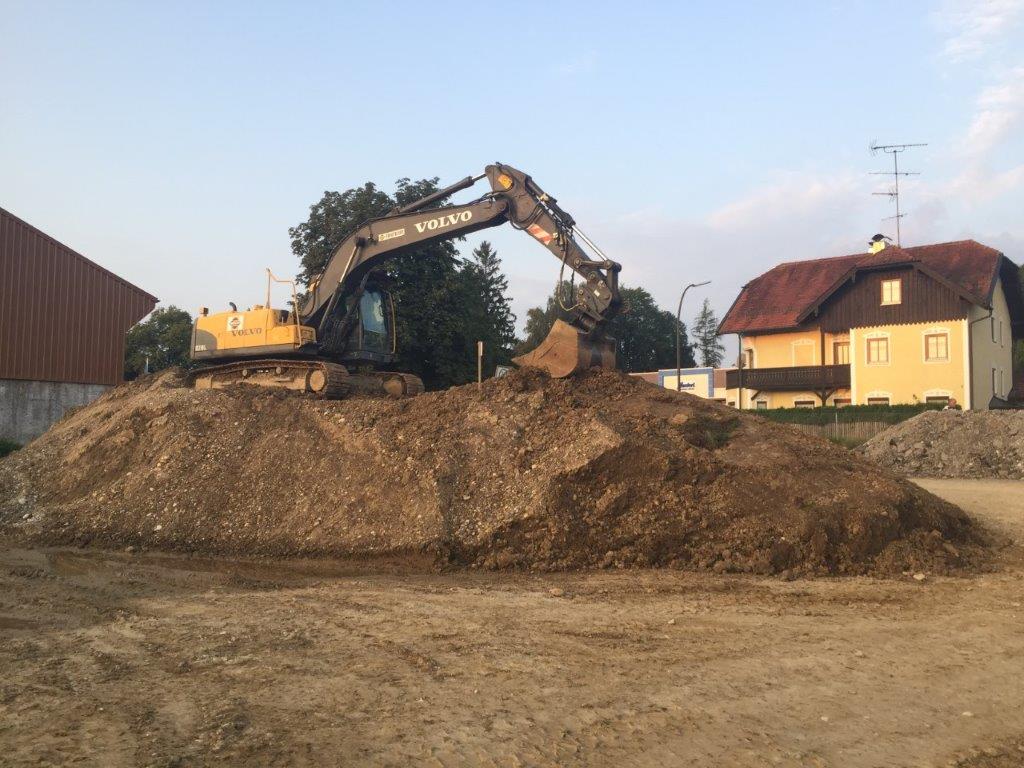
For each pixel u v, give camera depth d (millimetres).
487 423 11719
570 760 4273
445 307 33719
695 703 5113
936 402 32688
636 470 10234
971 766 4230
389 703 5117
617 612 7516
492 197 14742
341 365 17719
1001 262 36656
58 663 6105
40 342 26172
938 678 5629
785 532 9531
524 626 7027
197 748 4402
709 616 7355
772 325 38875
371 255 16547
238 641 6656
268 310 17031
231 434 13234
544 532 9922
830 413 33875
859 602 7926
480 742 4492
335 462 11969
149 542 11578
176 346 59344
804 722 4812
